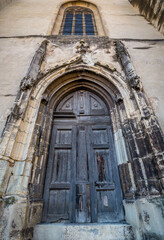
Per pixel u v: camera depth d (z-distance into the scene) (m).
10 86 3.63
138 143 2.73
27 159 2.59
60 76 3.99
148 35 5.57
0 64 4.17
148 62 4.34
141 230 2.05
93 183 2.93
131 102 3.29
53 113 3.85
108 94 4.02
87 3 8.52
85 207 2.68
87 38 5.42
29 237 2.10
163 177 2.21
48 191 2.83
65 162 3.19
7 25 5.95
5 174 2.25
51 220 2.55
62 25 7.01
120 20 6.75
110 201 2.76
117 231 2.17
